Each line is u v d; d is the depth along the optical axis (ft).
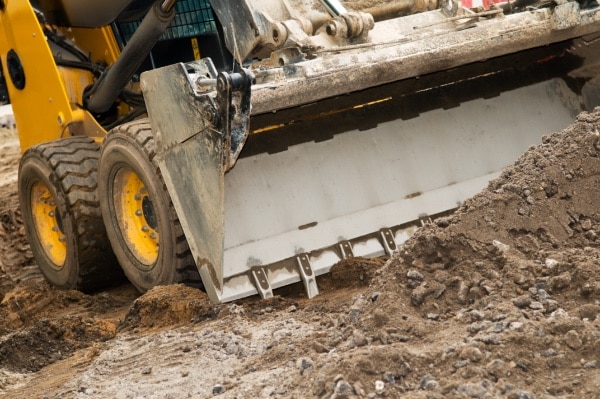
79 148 46.21
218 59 47.42
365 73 37.58
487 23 40.50
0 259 57.36
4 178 74.84
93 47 50.44
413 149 42.19
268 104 36.19
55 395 30.48
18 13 49.24
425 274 29.63
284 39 38.47
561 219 31.78
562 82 45.73
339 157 40.91
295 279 38.40
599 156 33.58
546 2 42.70
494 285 28.66
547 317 26.84
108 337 37.99
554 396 23.30
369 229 40.19
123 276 47.83
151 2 47.88
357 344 27.40
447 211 41.68
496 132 43.86
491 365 24.43
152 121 38.42
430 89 43.32
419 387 24.35
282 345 30.04
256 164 39.50
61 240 48.24
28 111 50.85
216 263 36.76
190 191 37.35
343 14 39.01
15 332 39.29
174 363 31.42
